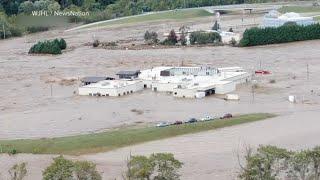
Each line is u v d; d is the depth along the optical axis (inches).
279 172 4345.5
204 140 6176.2
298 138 6181.1
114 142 6087.6
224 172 5147.6
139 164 4227.4
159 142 6141.7
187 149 5866.1
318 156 4217.5
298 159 4205.2
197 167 5300.2
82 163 4234.7
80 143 6063.0
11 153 5876.0
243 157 5526.6
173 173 4247.0
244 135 6338.6
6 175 5157.5
